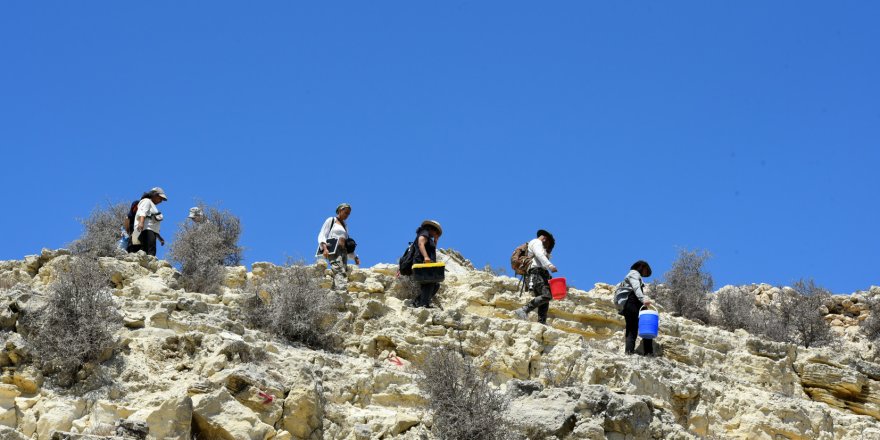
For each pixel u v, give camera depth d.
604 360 19.45
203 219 24.28
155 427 14.48
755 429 19.84
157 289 19.23
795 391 22.45
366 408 16.83
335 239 22.67
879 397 22.38
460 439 16.20
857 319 32.75
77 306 16.02
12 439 13.72
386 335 19.23
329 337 19.19
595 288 28.80
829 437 20.34
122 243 22.66
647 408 17.62
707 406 20.02
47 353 15.54
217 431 14.85
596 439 16.72
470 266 29.23
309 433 15.62
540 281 21.31
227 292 20.44
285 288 19.33
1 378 15.17
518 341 19.56
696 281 29.84
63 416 14.75
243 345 16.53
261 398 15.43
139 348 16.45
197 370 16.12
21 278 19.62
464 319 19.98
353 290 22.17
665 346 22.16
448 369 16.78
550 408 17.02
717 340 23.17
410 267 21.58
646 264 21.91
